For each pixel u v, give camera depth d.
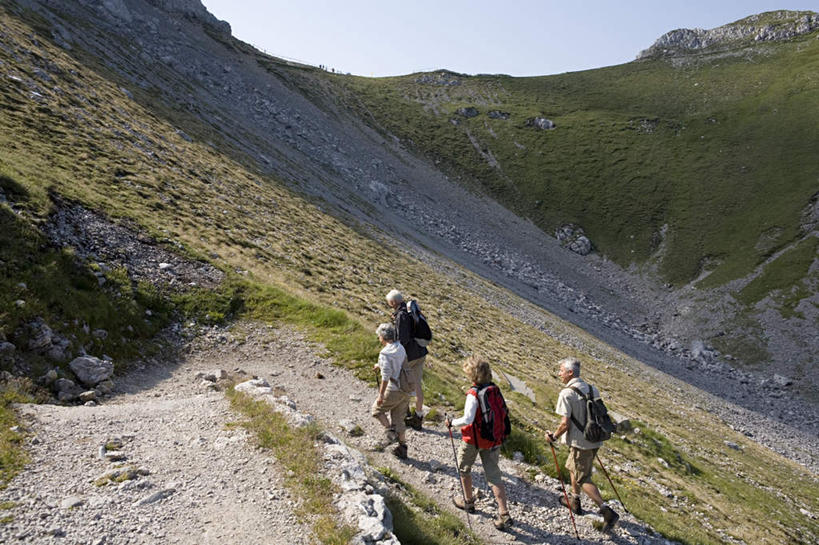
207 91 57.81
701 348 67.31
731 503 15.41
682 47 177.62
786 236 86.75
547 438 7.55
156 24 72.94
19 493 5.05
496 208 98.81
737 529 12.58
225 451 6.68
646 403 29.97
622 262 90.56
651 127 123.81
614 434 18.06
